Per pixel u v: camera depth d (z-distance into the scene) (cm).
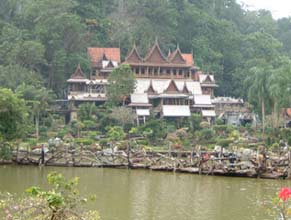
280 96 10800
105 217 3706
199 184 5662
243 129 12356
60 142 9375
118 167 7250
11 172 6297
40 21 15400
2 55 14362
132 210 4016
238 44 19000
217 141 10550
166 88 13462
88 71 14962
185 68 15062
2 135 6950
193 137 11200
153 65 14788
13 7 17300
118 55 15675
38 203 2070
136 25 18250
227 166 6419
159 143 10600
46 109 11931
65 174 6322
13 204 2181
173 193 4959
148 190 5134
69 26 15262
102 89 14038
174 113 12950
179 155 7800
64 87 14725
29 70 14250
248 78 12506
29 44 14125
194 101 13650
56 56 14538
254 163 6309
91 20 17388
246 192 5078
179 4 19612
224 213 3959
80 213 2148
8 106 6994
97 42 16900
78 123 11669
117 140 10319
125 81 12825
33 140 9850
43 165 7238
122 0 19125
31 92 11738
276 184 5700
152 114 12862
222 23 19412
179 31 19025
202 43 18175
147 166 7131
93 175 6328
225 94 17225
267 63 17275
